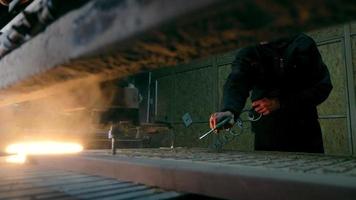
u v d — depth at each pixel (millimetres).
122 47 288
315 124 1544
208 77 3367
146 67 371
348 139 2324
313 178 451
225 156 962
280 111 1564
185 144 3533
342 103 2381
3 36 546
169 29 240
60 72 411
